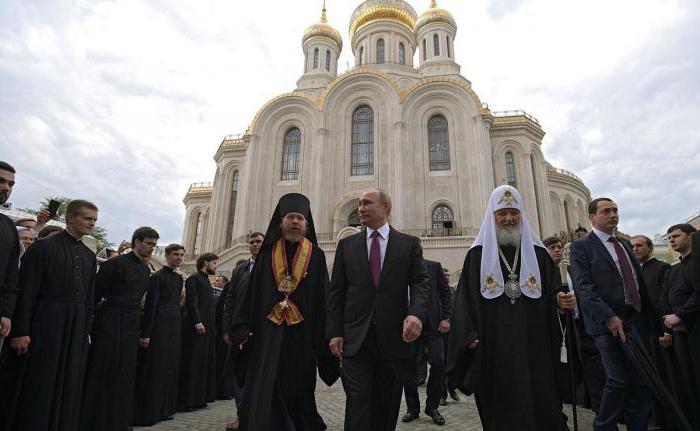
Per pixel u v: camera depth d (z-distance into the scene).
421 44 39.44
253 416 3.93
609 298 4.67
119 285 5.90
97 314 5.78
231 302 6.84
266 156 33.41
